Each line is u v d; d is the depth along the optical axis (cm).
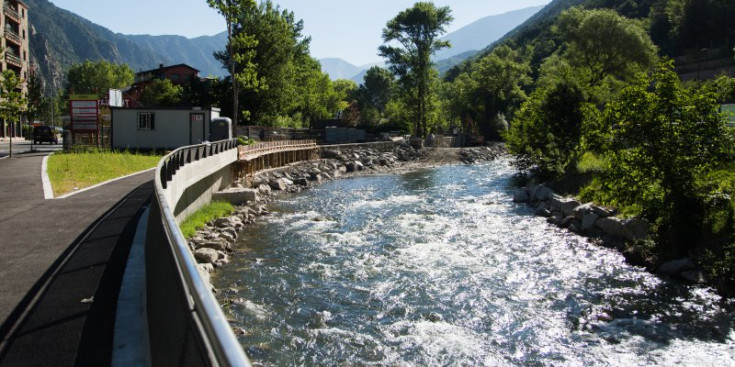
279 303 1223
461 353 978
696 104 1539
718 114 1537
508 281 1396
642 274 1445
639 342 1015
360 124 8212
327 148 5172
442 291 1318
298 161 4516
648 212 1656
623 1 13538
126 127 3697
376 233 2002
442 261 1590
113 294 706
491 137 8562
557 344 1016
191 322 268
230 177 2892
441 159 6047
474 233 1995
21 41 6650
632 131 1620
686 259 1429
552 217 2238
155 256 563
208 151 2120
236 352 175
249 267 1519
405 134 7681
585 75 3244
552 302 1239
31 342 550
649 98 1585
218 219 2067
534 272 1473
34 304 666
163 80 7556
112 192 1712
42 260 880
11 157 2866
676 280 1385
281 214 2450
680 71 7544
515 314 1168
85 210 1373
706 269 1361
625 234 1730
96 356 517
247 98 5744
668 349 982
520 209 2569
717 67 6994
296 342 1012
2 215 1298
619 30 5428
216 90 5788
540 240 1866
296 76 6925
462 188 3484
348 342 1018
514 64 8612
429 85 7575
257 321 1111
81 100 3634
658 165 1560
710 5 9112
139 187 1844
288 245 1800
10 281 762
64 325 597
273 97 5931
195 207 2109
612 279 1404
